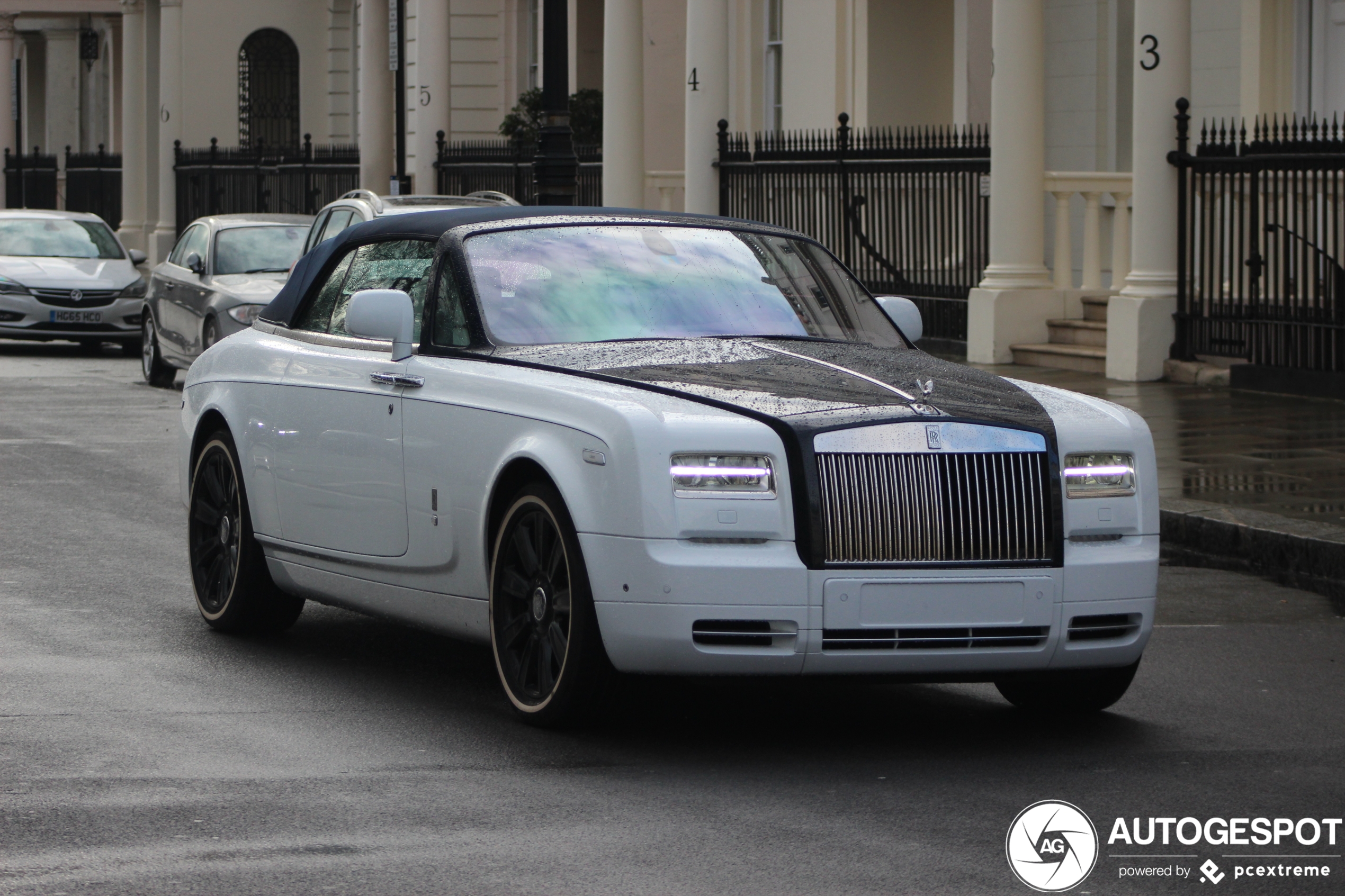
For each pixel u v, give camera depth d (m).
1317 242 18.75
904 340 8.51
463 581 7.66
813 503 6.70
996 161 21.33
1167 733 7.46
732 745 7.16
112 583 10.54
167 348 22.69
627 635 6.76
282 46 47.62
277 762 6.83
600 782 6.59
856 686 8.34
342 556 8.36
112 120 60.28
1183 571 11.32
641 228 8.58
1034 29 21.11
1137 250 19.47
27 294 27.11
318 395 8.48
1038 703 7.83
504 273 8.11
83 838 5.89
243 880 5.48
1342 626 9.70
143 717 7.51
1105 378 19.66
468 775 6.67
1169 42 19.16
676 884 5.47
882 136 23.47
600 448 6.84
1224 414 16.55
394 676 8.34
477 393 7.53
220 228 22.48
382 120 36.75
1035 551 6.95
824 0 28.36
